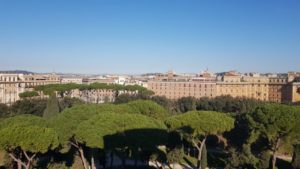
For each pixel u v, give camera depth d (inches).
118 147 2134.6
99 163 2795.3
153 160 2856.8
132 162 2955.2
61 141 2212.1
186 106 5821.9
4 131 1888.5
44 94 6530.5
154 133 2208.4
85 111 2534.5
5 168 2325.3
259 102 5674.2
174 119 2746.1
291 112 2593.5
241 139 3326.8
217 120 2674.7
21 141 1860.2
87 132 2085.4
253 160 2588.6
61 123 2331.4
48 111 4092.0
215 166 2925.7
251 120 2770.7
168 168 2822.3
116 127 2175.2
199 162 2726.4
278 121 2568.9
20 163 2011.6
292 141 2704.2
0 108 4714.6
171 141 2866.6
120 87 7726.4
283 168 2866.6
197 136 2950.3
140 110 3134.8
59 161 2420.0
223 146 3644.2
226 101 5738.2
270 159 2812.5
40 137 1898.4
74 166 2529.5
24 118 2343.8
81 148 2333.9
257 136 2888.8
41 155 2432.3
